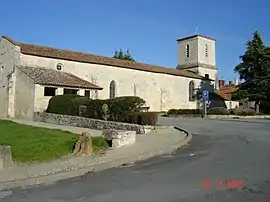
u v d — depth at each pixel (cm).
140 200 648
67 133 1725
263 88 4688
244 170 925
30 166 1001
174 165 1039
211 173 895
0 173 902
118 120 2244
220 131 2142
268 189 714
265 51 4844
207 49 6141
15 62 3556
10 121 2614
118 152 1269
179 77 5319
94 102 2439
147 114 2130
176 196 670
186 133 1928
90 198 673
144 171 956
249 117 3941
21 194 718
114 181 832
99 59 4338
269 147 1393
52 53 3862
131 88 4612
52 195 704
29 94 3228
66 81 3416
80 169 954
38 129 1912
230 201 627
